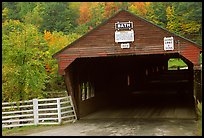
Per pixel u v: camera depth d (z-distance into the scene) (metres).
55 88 27.30
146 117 18.67
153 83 41.97
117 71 28.05
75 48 18.22
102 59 21.98
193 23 48.44
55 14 56.25
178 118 18.05
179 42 17.27
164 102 24.86
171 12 50.28
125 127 15.95
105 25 17.98
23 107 19.31
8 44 20.38
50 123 17.47
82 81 20.36
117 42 17.83
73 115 18.48
